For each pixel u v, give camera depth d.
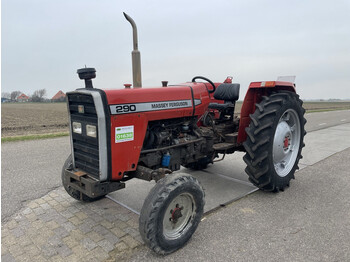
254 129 3.42
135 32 2.97
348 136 8.41
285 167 3.86
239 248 2.41
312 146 6.72
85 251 2.34
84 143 2.61
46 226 2.76
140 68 3.06
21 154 5.70
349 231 2.68
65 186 3.07
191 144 3.19
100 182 2.43
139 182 4.09
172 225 2.39
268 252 2.35
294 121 3.98
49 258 2.25
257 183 3.55
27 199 3.40
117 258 2.26
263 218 2.95
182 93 2.98
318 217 2.97
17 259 2.23
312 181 4.13
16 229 2.70
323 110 24.64
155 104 2.67
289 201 3.40
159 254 2.28
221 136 3.87
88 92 2.30
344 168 4.80
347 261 2.23
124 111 2.41
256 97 3.79
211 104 4.21
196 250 2.39
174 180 2.31
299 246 2.43
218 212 3.10
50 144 6.85
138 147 2.58
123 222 2.85
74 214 3.02
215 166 4.98
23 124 13.23
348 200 3.42
